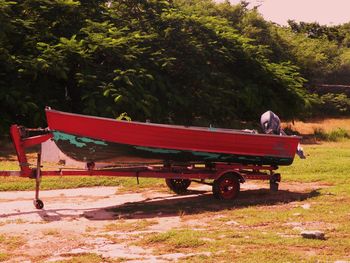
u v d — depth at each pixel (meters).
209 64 27.08
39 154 9.96
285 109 29.38
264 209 10.26
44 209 10.19
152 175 10.88
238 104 27.86
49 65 20.59
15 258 7.07
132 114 22.64
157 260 6.88
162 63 24.36
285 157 11.91
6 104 21.00
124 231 8.53
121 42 22.14
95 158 10.70
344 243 7.63
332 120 37.56
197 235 8.05
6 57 20.67
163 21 26.11
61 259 7.00
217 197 11.16
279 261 6.75
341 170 15.49
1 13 20.66
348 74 42.69
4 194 11.70
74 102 23.53
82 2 24.69
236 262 6.72
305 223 8.91
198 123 26.95
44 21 23.17
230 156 11.43
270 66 28.16
